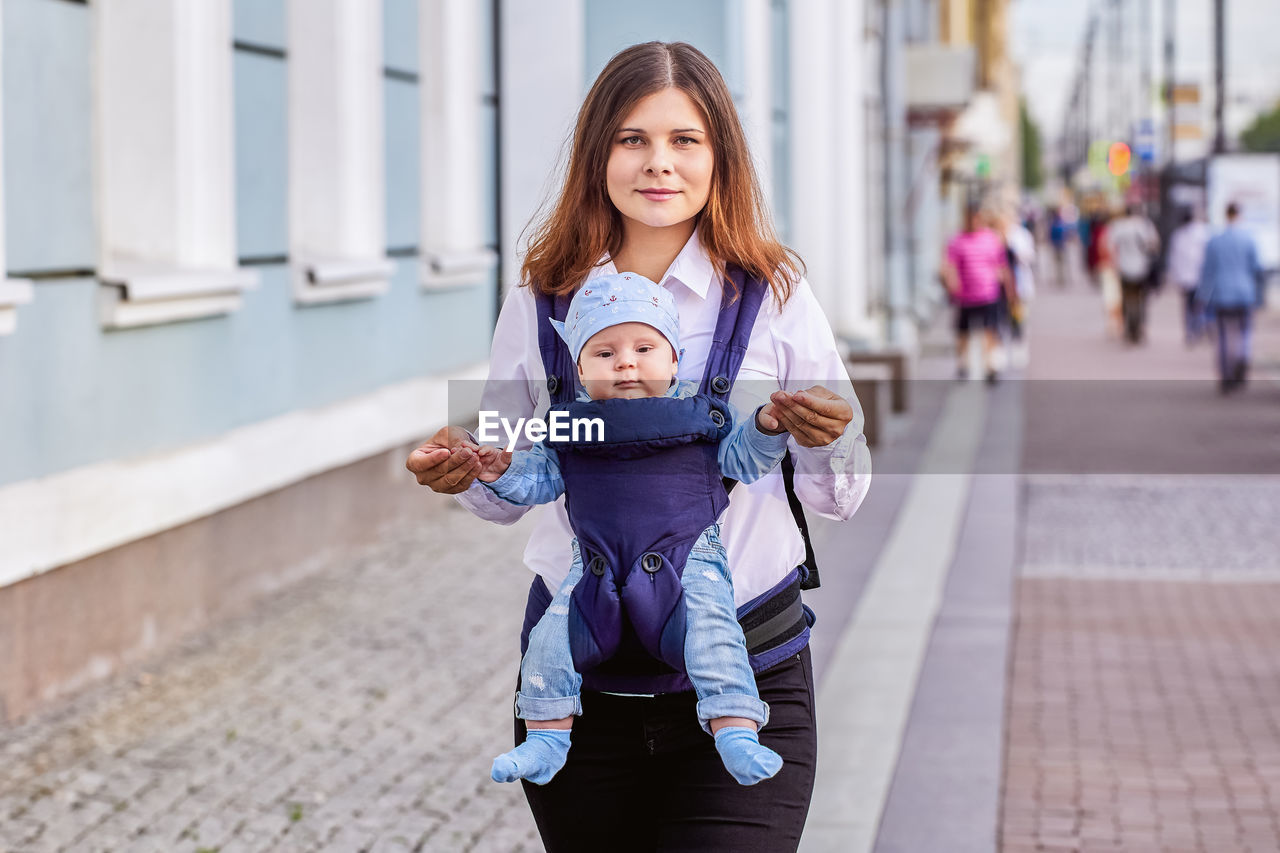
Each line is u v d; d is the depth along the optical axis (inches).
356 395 358.0
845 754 218.4
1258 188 1397.6
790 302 99.1
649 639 93.4
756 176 99.1
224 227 287.1
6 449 225.1
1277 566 358.0
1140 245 1010.7
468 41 414.0
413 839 181.9
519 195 437.7
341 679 247.9
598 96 98.5
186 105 273.6
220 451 283.6
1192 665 272.1
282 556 312.8
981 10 1849.2
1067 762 219.1
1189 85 1947.6
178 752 211.8
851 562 350.3
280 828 184.7
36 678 229.0
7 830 182.9
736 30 466.0
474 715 230.2
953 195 1866.4
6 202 225.6
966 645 284.4
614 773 99.1
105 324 250.8
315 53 345.4
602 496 94.0
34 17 234.5
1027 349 988.6
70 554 233.8
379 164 362.3
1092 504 446.9
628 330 92.8
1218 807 200.2
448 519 386.9
